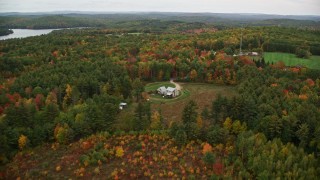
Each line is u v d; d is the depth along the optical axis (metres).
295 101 97.69
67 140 85.62
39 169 74.00
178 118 103.19
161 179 69.06
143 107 93.12
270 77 123.56
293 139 85.50
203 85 142.62
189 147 81.50
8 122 87.50
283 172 66.31
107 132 88.56
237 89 126.56
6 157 78.62
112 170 73.12
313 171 66.25
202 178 68.88
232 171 69.44
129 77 139.00
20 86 117.69
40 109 103.50
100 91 121.12
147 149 81.62
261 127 86.06
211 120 98.75
